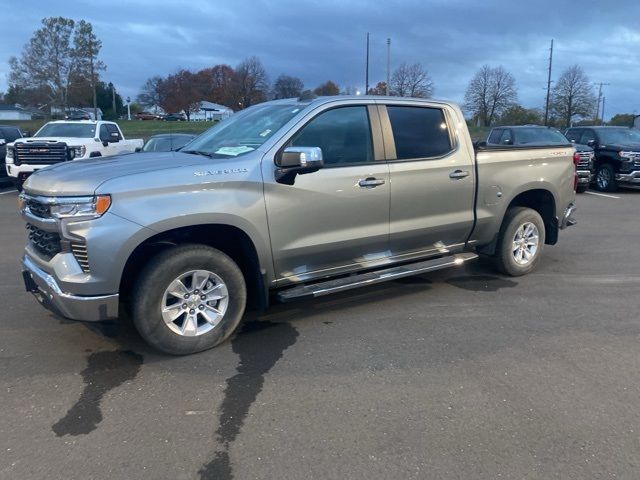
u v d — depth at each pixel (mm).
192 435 3084
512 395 3535
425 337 4496
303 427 3162
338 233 4617
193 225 3920
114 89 88562
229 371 3879
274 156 4262
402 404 3420
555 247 7918
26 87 66500
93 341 4371
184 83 80562
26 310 5039
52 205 3660
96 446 2975
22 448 2955
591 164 15500
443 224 5301
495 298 5508
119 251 3635
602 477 2732
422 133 5164
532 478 2721
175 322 4074
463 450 2941
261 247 4211
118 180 3684
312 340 4434
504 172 5719
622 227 9641
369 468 2791
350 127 4715
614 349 4258
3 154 14867
